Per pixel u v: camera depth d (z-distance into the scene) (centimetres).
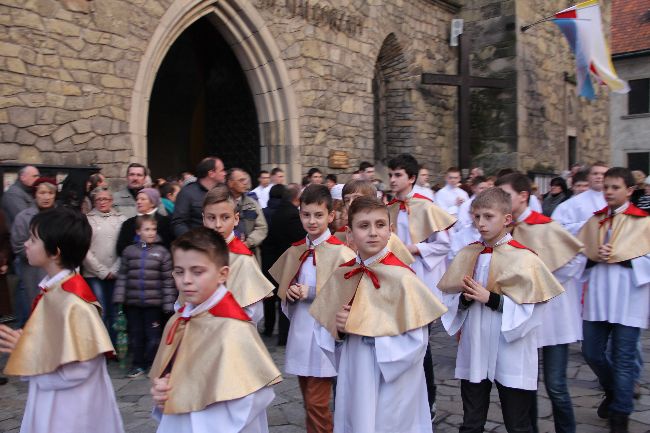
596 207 503
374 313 249
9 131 642
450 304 302
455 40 1358
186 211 493
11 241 512
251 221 573
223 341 202
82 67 709
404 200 457
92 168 709
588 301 394
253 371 201
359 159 1120
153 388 205
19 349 233
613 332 376
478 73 1427
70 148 697
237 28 920
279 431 379
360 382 250
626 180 389
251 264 316
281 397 441
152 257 503
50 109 679
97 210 539
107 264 534
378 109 1302
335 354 272
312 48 1019
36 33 665
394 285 251
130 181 605
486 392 296
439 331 655
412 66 1292
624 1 2353
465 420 296
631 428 380
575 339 340
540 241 364
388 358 240
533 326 277
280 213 594
